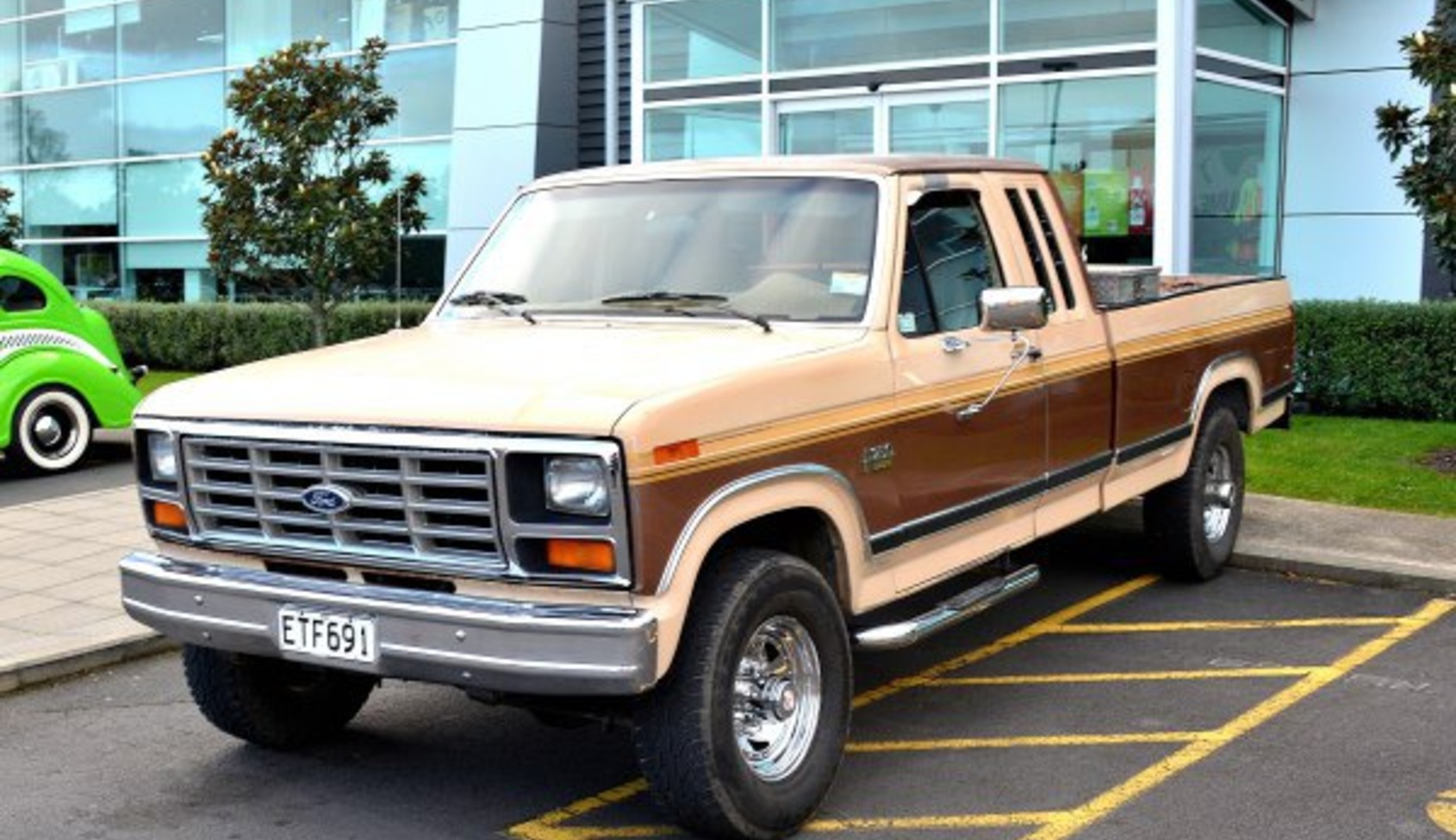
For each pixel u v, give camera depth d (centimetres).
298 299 1587
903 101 1416
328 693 567
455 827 492
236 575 476
